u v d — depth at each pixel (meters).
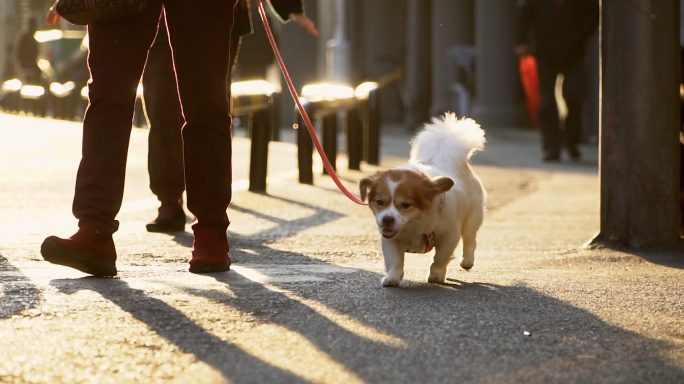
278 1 6.15
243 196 9.76
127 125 4.72
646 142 6.33
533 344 3.66
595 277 5.29
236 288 4.58
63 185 10.02
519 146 18.98
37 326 3.70
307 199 9.60
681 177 6.86
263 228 7.39
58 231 6.75
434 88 26.91
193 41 4.86
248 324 3.83
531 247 6.77
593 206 9.48
